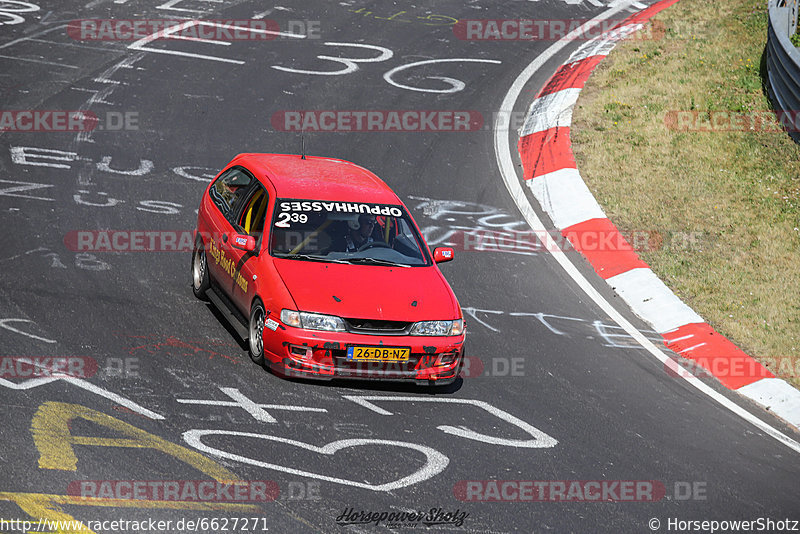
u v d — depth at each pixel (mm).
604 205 48406
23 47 62875
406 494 23359
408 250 32625
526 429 28375
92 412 25141
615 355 35531
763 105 58344
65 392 26047
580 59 69062
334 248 31500
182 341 30828
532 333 36281
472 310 37531
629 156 53281
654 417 30859
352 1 81938
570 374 33250
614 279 42375
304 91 60938
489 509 23266
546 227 46938
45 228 38906
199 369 28891
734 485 26906
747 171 51781
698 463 28000
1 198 41250
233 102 57781
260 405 27094
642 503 24906
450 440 26812
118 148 49312
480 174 51812
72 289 33594
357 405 28172
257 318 29906
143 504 21156
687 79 62375
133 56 63531
